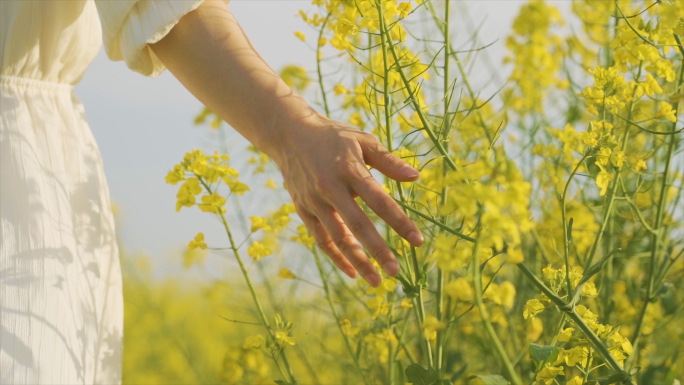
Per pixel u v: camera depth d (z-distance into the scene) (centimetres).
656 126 206
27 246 146
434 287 218
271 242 237
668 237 205
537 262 212
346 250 141
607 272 205
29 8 149
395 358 191
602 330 156
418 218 174
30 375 143
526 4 276
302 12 192
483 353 223
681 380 202
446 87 166
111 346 162
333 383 251
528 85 265
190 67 144
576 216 212
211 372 307
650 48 177
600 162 168
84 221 156
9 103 149
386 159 140
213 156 181
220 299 249
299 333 238
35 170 149
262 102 141
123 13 144
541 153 220
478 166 131
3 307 143
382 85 193
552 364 155
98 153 161
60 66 155
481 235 124
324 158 138
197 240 182
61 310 147
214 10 145
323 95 197
